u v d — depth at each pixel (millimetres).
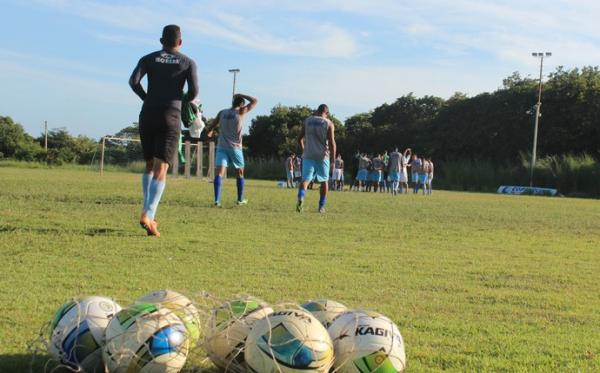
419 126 59000
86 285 4602
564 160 44438
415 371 3043
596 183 41969
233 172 47000
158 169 7176
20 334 3338
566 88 51656
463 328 3902
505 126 53375
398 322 3980
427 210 14000
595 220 13586
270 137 64625
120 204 11242
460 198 23641
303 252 6738
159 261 5758
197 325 2826
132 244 6648
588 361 3318
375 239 8133
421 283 5340
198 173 28594
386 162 31234
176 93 7133
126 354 2605
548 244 8633
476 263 6598
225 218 9625
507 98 53750
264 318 2641
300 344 2523
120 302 4066
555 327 4055
